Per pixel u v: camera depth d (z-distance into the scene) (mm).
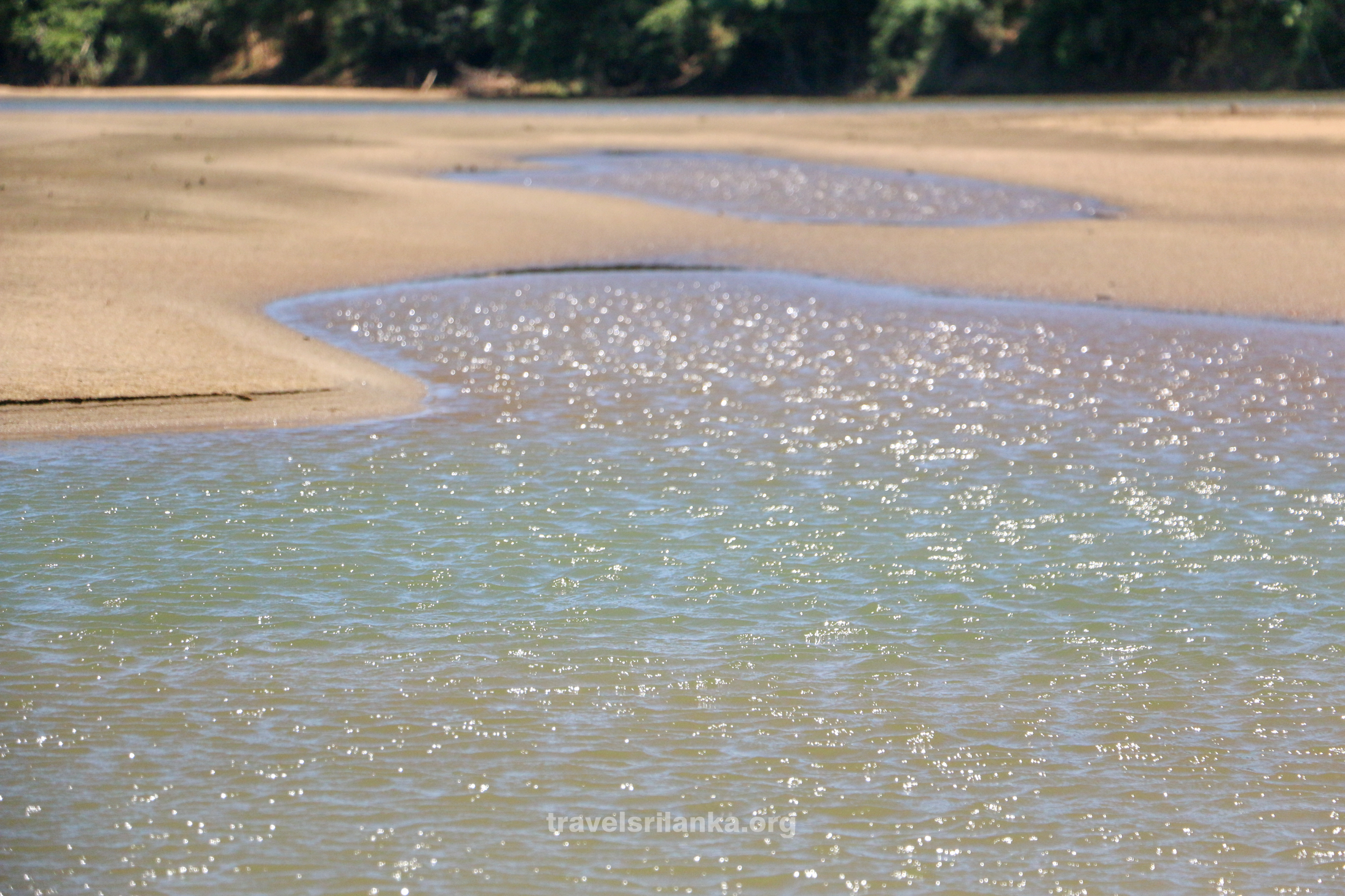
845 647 21062
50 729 18312
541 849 15859
